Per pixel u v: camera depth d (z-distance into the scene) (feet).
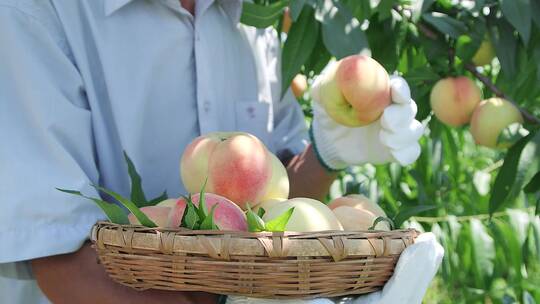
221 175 4.11
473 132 6.16
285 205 3.89
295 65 5.59
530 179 5.73
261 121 5.63
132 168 4.50
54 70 4.62
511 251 7.35
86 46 4.82
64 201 4.33
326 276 3.54
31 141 4.43
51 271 4.32
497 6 6.16
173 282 3.61
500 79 6.86
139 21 5.00
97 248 3.81
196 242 3.47
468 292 7.82
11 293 4.86
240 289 3.52
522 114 6.14
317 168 5.48
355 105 4.64
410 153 4.79
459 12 6.29
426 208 4.32
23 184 4.31
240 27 5.65
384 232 3.69
